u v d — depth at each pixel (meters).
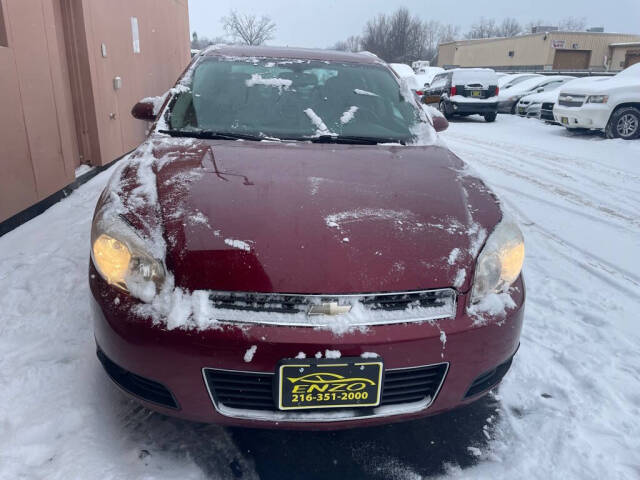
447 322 1.68
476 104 13.50
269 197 1.89
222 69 2.92
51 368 2.27
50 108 4.51
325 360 1.58
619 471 1.89
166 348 1.61
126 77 6.80
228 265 1.62
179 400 1.67
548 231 4.59
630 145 9.09
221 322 1.59
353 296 1.62
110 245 1.74
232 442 1.96
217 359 1.59
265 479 1.81
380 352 1.61
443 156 2.50
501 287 1.85
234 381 1.63
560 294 3.31
